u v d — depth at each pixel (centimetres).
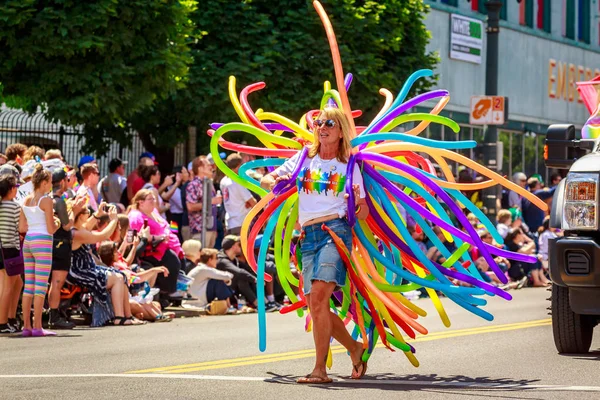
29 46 2175
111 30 2231
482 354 1167
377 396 856
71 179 1764
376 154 985
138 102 2266
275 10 2680
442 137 3925
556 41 4753
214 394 870
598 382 940
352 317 1010
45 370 1050
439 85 3922
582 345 1154
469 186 997
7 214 1476
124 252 1795
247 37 2619
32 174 1509
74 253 1603
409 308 1028
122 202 2092
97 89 2212
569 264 1084
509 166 4434
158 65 2289
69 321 1620
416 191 1010
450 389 900
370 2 2714
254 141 2672
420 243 2228
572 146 1209
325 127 930
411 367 1063
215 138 1034
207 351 1216
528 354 1162
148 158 2061
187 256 1902
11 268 1479
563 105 4834
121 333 1470
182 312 1786
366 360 986
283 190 989
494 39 2603
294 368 1056
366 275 971
